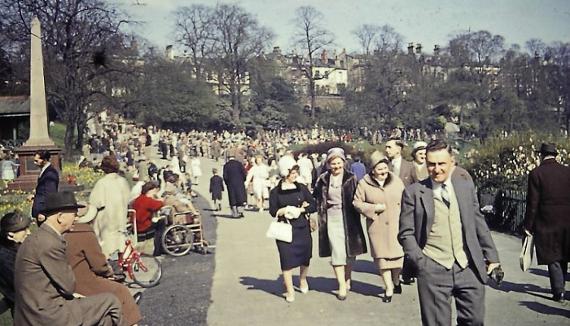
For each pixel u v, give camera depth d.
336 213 8.17
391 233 7.90
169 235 11.99
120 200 9.34
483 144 17.25
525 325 6.72
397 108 55.19
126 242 9.41
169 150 47.50
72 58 34.81
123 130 59.16
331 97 74.38
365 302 7.95
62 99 38.12
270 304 8.02
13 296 5.26
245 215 19.14
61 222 5.08
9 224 5.36
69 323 4.95
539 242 7.68
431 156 5.04
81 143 43.56
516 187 14.62
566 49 42.69
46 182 10.02
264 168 20.17
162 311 7.88
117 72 42.00
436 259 5.01
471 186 5.14
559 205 7.59
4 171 27.41
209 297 8.57
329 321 7.13
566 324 6.75
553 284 7.70
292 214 8.10
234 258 11.70
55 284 4.96
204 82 71.12
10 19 23.83
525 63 44.97
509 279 9.02
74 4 31.95
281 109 74.25
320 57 78.06
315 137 57.06
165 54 69.50
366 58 57.31
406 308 7.62
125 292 6.13
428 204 5.05
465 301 5.05
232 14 71.75
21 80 38.19
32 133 23.70
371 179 7.98
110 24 34.50
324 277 9.65
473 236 5.03
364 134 56.91
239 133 65.00
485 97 47.47
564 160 15.03
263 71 74.38
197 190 29.84
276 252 12.23
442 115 52.09
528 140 16.14
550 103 42.97
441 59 52.34
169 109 64.62
